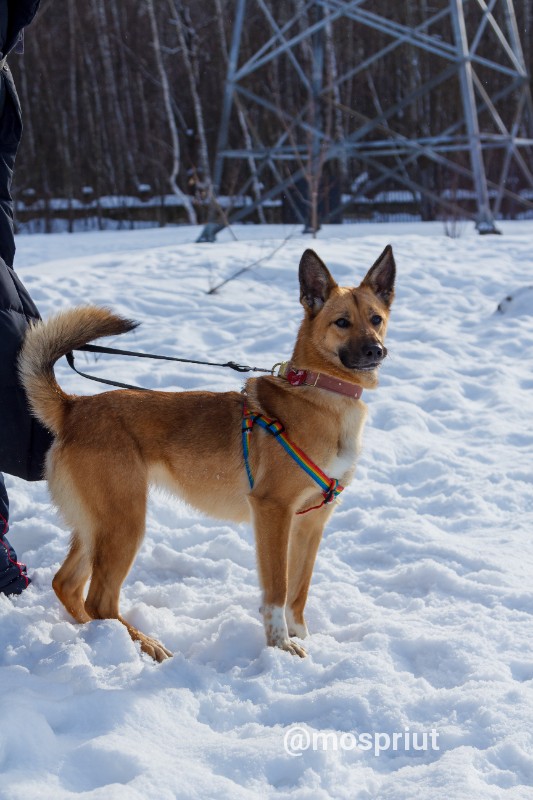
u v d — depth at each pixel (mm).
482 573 4098
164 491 3797
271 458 3541
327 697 2904
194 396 3744
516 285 10203
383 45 28906
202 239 15578
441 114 28188
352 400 3619
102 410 3559
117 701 2814
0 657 3291
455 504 5078
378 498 5180
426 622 3633
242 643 3467
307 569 3725
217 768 2531
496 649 3355
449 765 2502
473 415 6602
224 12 28891
